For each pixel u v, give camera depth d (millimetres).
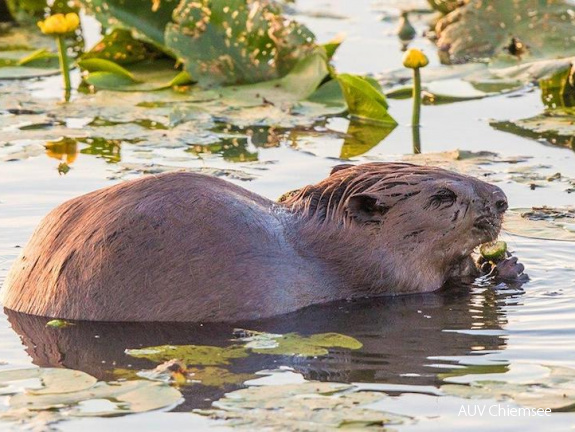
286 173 18516
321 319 13438
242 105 22750
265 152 19844
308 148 20078
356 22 30234
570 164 19016
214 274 13289
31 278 13539
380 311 13797
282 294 13609
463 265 15344
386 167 15062
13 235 15703
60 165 18953
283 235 14109
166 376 11469
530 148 19953
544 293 14258
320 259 14227
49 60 26266
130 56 25844
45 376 11477
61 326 12945
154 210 13383
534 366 11727
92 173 18500
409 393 11055
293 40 24219
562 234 15906
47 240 13625
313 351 12234
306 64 23891
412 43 27766
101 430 10211
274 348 12336
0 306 13578
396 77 24734
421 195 14711
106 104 22812
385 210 14602
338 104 22969
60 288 13258
